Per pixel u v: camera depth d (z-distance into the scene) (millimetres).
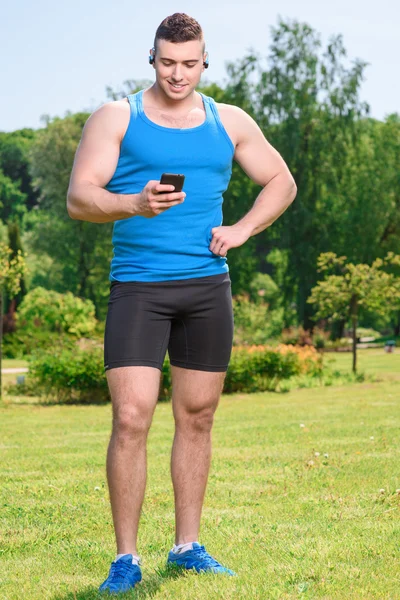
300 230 42094
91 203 3490
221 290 3768
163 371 18469
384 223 47875
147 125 3600
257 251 48438
